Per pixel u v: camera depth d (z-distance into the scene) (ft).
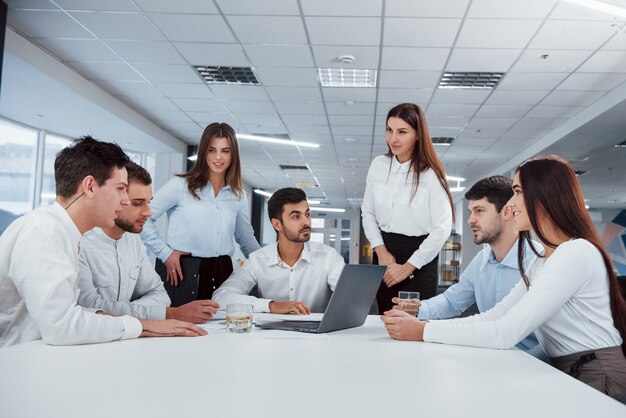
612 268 4.53
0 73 14.71
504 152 32.50
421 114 8.03
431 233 7.84
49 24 16.37
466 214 47.60
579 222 4.59
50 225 4.63
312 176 45.78
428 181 7.98
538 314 4.23
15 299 4.73
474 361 3.70
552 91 20.86
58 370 3.18
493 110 23.68
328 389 2.83
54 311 4.16
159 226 32.04
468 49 17.08
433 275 8.03
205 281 8.91
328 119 26.53
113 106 23.63
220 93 22.93
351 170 41.68
